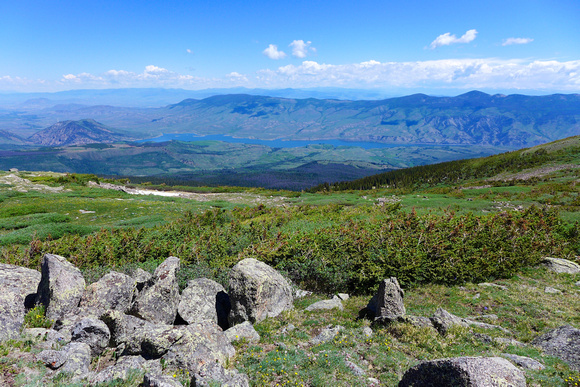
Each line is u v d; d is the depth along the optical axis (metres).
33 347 11.29
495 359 8.07
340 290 21.55
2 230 39.62
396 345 12.68
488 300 17.50
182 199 72.25
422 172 138.38
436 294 18.95
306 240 24.81
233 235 30.59
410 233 26.00
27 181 76.12
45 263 15.34
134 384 9.82
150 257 25.22
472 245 24.41
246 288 16.09
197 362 10.96
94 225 43.59
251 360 11.70
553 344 11.80
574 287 19.14
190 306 17.16
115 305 15.76
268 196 82.44
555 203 46.41
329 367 10.89
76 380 9.74
